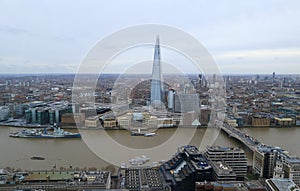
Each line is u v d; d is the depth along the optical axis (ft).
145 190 325.62
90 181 332.80
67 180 336.29
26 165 420.36
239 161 406.00
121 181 352.08
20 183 326.03
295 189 303.89
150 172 368.48
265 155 409.69
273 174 400.88
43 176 344.08
